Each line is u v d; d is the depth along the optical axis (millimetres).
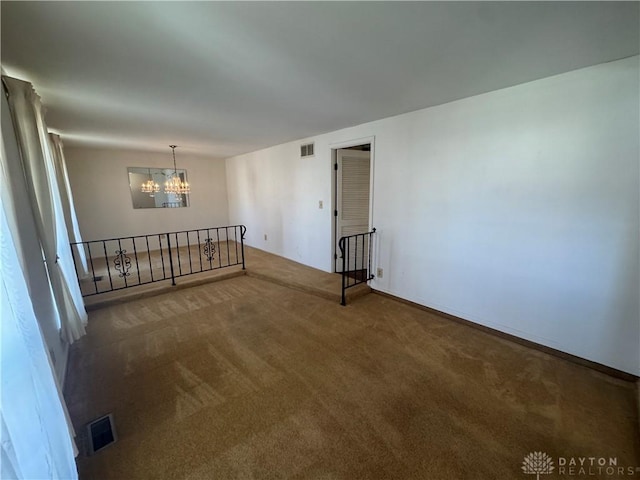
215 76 2158
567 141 2188
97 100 2672
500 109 2500
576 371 2215
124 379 2131
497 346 2574
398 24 1498
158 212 6570
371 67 2023
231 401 1903
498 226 2639
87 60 1866
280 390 2006
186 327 2943
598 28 1544
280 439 1612
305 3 1315
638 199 1958
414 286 3426
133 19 1423
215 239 7523
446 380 2107
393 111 3143
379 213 3680
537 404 1876
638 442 1599
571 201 2225
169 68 2012
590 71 2035
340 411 1814
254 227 6586
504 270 2652
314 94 2580
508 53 1834
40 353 1149
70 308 2422
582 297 2250
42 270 1957
